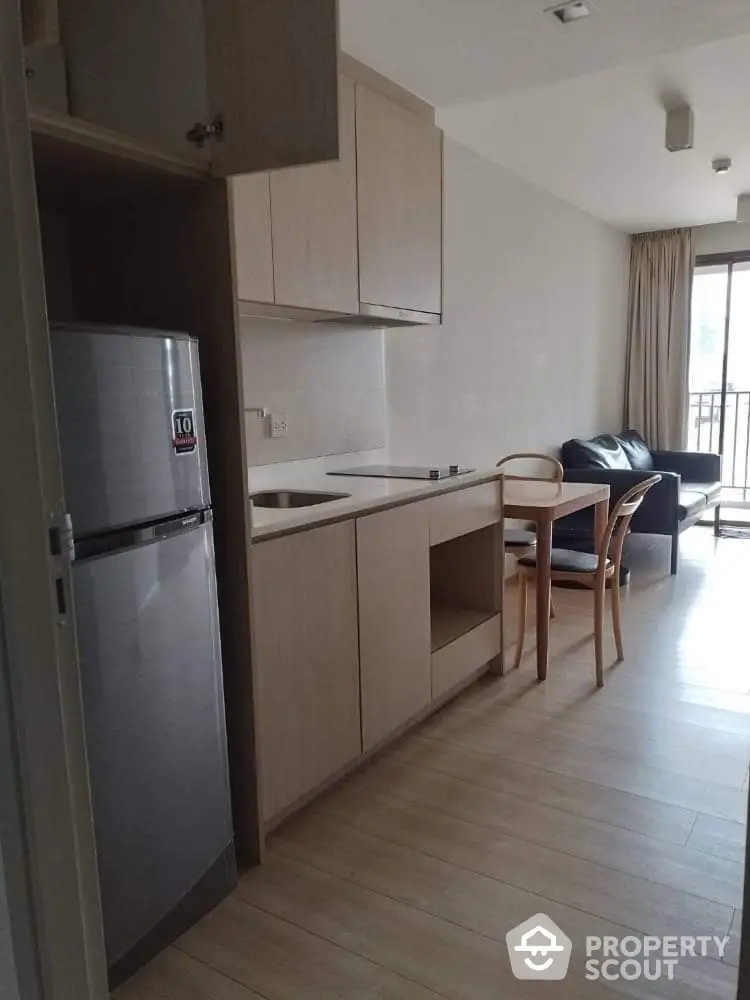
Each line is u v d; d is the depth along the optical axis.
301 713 2.13
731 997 1.53
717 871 1.91
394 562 2.51
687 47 2.61
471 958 1.64
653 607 4.18
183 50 1.71
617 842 2.04
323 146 1.58
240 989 1.58
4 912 0.86
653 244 6.45
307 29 1.55
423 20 2.39
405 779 2.39
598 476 5.02
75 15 1.83
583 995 1.54
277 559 2.01
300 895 1.86
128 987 1.58
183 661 1.69
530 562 3.23
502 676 3.22
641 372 6.62
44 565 0.86
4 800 0.84
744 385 6.84
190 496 1.70
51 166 1.62
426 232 3.02
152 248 1.91
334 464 3.28
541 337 5.10
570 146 4.07
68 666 0.91
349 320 3.04
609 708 2.88
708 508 5.62
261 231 2.23
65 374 1.37
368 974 1.61
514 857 1.99
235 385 1.84
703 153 4.21
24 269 0.83
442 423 4.05
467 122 3.67
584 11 2.33
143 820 1.60
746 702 2.92
